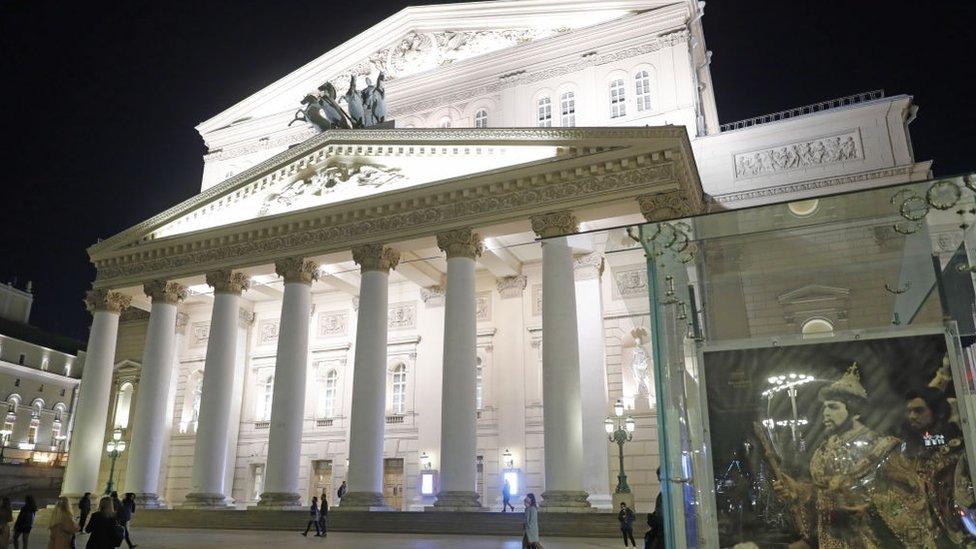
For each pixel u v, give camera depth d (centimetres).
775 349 726
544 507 2511
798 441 698
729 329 750
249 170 3556
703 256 773
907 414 666
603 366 3209
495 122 3959
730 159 3366
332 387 4112
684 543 712
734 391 730
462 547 2062
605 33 3834
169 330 3569
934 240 705
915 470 654
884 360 685
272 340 4253
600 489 3003
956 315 689
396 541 2316
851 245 730
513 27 4122
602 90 3772
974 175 691
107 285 3728
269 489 3012
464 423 2742
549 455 2561
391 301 4088
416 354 3903
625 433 2625
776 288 745
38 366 6850
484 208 2942
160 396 3456
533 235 3306
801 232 745
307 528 2578
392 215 3125
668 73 3653
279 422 3084
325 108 3544
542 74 3928
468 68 4100
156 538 2486
